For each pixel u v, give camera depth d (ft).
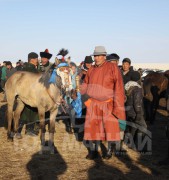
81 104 28.45
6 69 66.28
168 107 20.42
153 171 19.31
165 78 37.24
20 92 25.64
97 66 20.92
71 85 22.75
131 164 20.59
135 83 22.52
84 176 18.39
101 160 21.38
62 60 23.06
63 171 19.16
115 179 17.97
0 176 18.03
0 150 23.30
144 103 35.65
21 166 19.88
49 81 23.18
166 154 22.91
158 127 33.32
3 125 32.24
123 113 20.07
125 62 24.86
